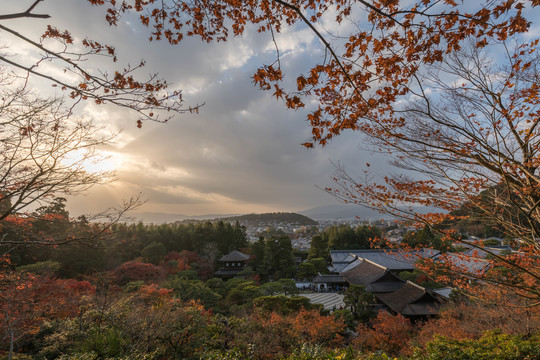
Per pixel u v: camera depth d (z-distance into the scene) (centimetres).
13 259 2084
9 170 468
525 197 534
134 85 320
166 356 1070
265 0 315
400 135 608
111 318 1145
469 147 566
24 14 220
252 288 2641
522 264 585
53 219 555
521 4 294
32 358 959
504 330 1121
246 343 1063
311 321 1625
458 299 1817
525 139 520
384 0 326
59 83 283
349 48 347
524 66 496
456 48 344
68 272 2709
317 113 353
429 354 797
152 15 367
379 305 3055
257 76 311
